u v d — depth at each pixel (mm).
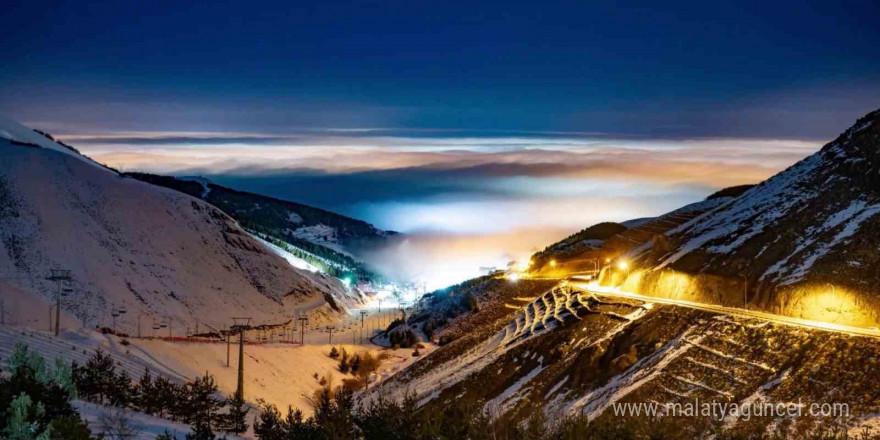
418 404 60969
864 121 70750
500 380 59750
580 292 76875
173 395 50188
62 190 136875
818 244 54750
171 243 141625
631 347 52156
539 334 64750
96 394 48438
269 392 79688
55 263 115062
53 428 25031
